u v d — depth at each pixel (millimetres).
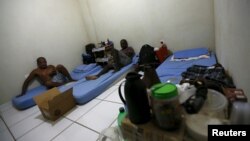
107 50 3461
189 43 2875
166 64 2471
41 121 2045
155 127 745
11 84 2844
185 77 1691
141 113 761
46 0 3299
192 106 708
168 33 3018
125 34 3539
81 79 3051
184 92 859
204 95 765
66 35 3674
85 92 2227
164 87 710
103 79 2617
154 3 2945
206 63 2100
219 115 734
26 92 2912
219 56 1987
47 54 3322
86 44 4141
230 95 861
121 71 2840
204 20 2604
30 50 3066
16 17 2873
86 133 1590
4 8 2725
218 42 2023
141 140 809
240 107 610
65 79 3184
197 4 2578
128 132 854
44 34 3268
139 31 3330
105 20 3689
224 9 1361
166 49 3033
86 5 3826
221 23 1604
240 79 1000
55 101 1927
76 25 3896
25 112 2457
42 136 1711
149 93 816
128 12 3299
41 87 3043
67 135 1627
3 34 2727
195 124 679
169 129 698
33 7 3100
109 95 2330
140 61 3014
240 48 925
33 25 3102
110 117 1780
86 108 2084
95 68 3408
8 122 2242
